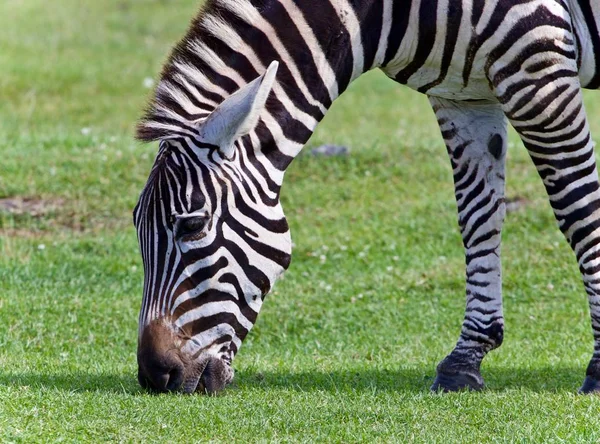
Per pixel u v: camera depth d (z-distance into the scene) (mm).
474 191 13555
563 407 11984
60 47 48031
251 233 11680
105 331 17312
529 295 19969
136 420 10969
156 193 11453
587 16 12664
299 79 11945
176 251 11477
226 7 11773
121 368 14492
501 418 11516
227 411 11367
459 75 12516
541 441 10672
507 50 12086
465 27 12086
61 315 17766
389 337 17781
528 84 12148
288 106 11898
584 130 12430
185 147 11398
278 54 11852
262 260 11797
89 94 40719
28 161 26891
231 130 11172
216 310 11656
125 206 24656
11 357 15039
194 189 11352
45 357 15297
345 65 12227
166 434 10672
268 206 11805
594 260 12703
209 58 11656
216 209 11461
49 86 41250
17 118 36219
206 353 11711
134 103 39656
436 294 20062
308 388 13281
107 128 35500
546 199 24297
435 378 13766
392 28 12242
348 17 12016
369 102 41125
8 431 10422
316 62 12000
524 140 12641
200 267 11508
